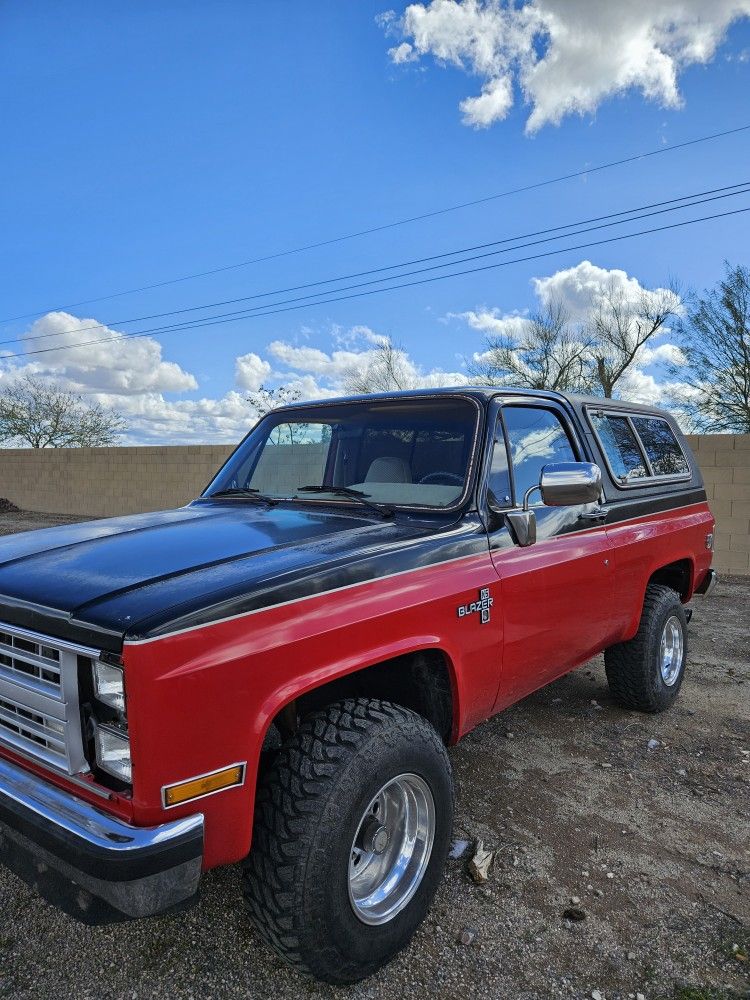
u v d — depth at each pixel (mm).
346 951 2115
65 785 1984
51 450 23047
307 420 3646
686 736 4289
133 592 2014
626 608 4090
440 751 2434
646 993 2246
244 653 1949
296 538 2619
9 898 2682
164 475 19859
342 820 2057
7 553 2600
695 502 5066
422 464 3180
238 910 2617
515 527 3045
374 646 2311
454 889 2768
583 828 3223
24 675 2082
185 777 1839
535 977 2307
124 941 2447
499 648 2936
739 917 2621
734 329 22781
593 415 4125
